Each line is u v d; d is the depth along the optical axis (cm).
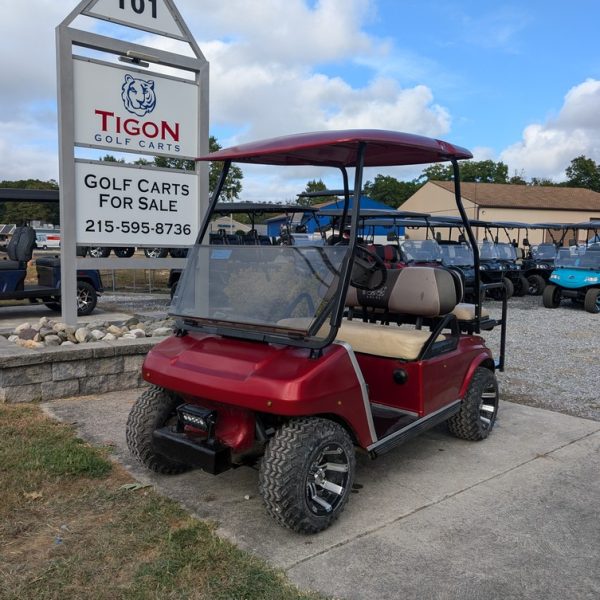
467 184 4247
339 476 313
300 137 336
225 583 256
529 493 359
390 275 430
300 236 1297
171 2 638
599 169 6600
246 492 351
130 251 1695
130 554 278
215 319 332
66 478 356
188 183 672
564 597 256
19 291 914
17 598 244
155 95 639
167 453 327
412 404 379
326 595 253
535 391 601
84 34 581
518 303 1457
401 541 299
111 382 544
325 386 291
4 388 490
